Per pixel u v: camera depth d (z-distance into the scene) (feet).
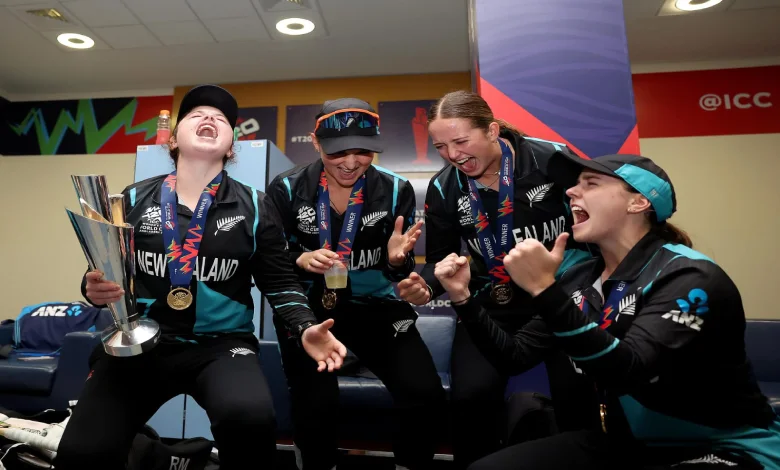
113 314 4.52
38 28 14.01
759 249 14.99
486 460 4.08
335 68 16.38
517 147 6.29
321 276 6.25
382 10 13.17
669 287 3.71
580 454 3.99
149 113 17.70
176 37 14.52
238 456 4.41
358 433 9.29
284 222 6.52
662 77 16.05
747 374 3.76
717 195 15.33
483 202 6.37
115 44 14.89
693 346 3.60
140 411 4.71
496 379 5.63
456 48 15.11
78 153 17.80
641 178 4.01
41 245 17.51
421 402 5.37
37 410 10.40
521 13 7.77
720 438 3.71
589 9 7.70
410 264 6.29
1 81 17.29
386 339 6.07
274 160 10.78
